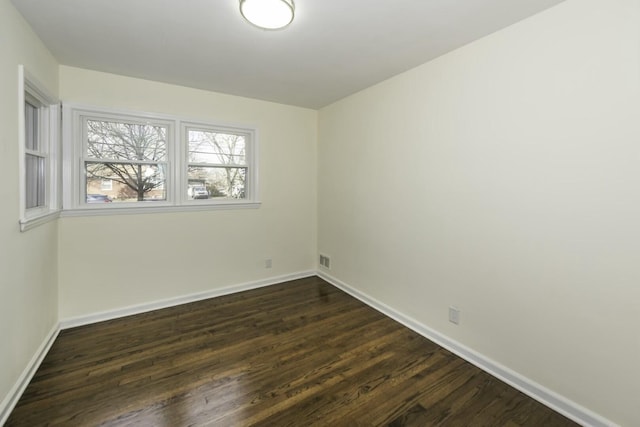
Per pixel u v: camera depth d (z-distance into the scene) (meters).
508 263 1.96
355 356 2.26
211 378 1.99
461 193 2.24
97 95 2.70
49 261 2.35
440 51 2.28
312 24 1.92
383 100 2.94
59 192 2.55
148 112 2.92
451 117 2.29
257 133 3.58
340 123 3.59
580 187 1.63
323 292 3.58
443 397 1.84
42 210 2.30
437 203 2.43
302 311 3.05
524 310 1.89
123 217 2.88
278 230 3.85
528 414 1.71
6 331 1.64
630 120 1.45
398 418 1.67
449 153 2.31
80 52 2.33
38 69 2.09
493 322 2.06
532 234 1.84
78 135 2.68
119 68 2.63
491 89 2.02
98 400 1.77
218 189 3.49
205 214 3.32
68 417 1.64
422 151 2.54
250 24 1.93
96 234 2.77
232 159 3.54
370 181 3.15
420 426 1.62
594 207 1.58
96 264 2.78
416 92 2.58
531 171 1.83
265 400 1.80
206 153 3.37
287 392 1.87
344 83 3.00
